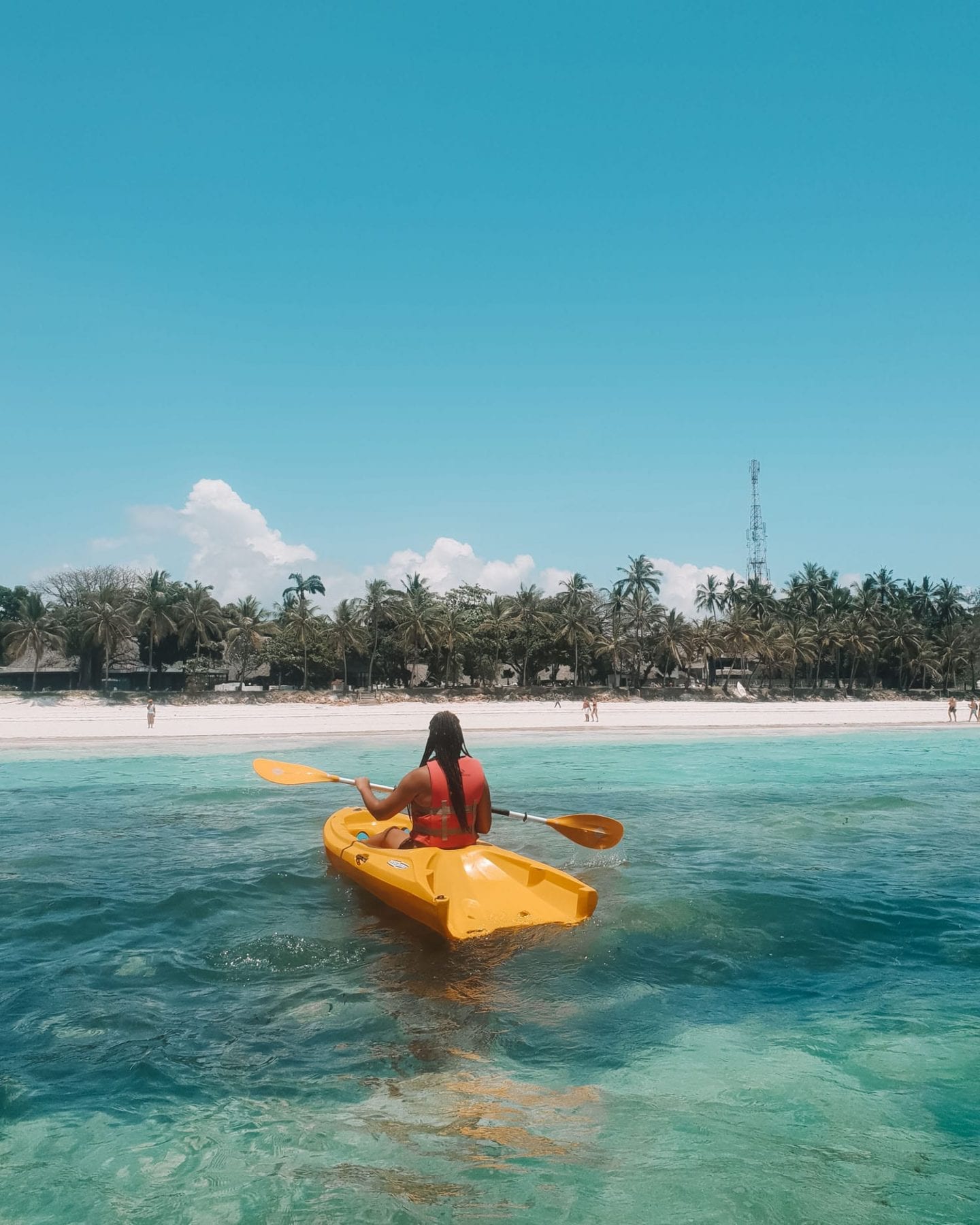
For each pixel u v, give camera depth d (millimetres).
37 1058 4305
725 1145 3473
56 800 14531
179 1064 4230
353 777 19250
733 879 8328
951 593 99875
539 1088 3979
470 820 7000
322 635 72062
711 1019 4820
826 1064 4250
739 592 97688
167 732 33625
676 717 47375
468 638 73000
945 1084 4039
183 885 7977
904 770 20391
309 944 6129
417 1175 3254
